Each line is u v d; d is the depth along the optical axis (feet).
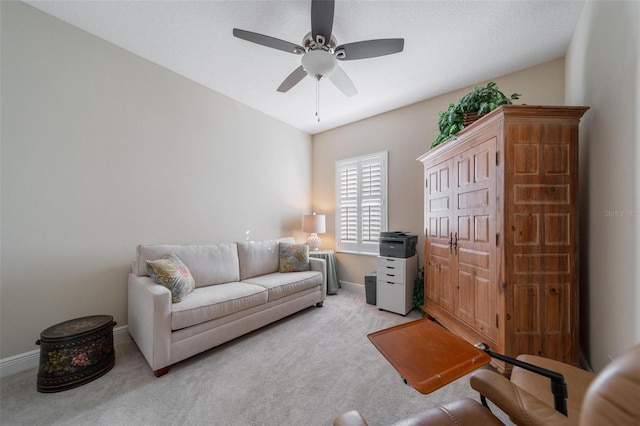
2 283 5.98
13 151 6.10
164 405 4.99
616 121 4.58
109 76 7.60
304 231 13.55
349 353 7.00
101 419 4.63
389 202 12.18
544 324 5.70
